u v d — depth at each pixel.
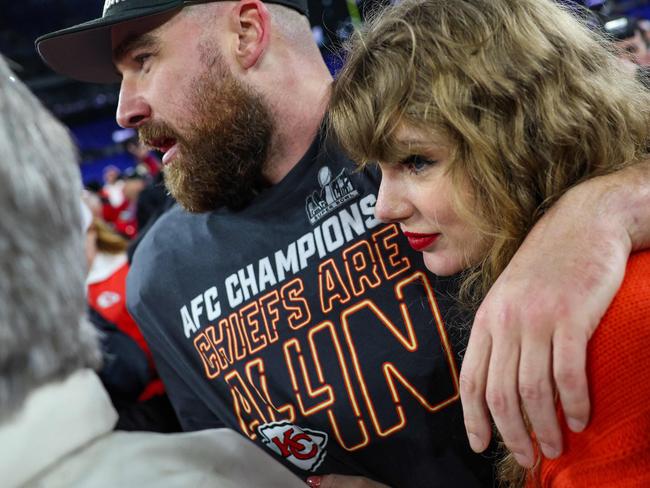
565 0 0.82
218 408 1.05
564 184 0.71
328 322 0.95
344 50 0.80
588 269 0.60
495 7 0.70
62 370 0.44
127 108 0.98
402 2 0.75
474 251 0.75
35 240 0.41
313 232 0.97
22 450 0.42
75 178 0.46
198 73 0.94
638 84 0.78
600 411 0.59
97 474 0.45
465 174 0.69
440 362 0.90
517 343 0.60
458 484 0.93
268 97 0.96
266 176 1.00
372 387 0.93
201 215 1.07
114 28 0.95
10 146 0.41
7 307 0.40
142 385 1.48
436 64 0.67
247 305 1.00
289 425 0.97
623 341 0.58
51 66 1.05
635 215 0.66
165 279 1.07
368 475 0.96
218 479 0.49
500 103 0.67
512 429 0.61
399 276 0.92
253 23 0.94
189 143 0.97
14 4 9.84
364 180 0.95
